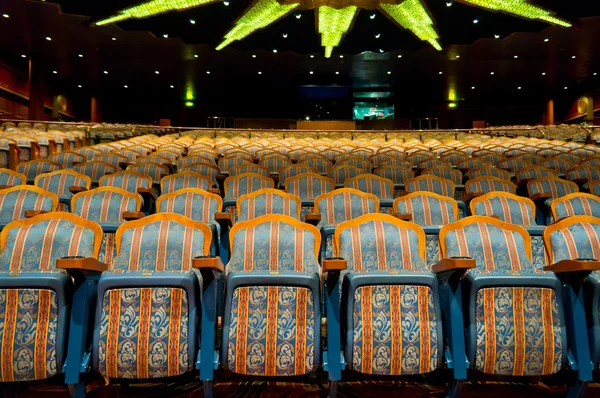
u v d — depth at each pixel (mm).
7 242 1588
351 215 2492
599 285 1396
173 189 3221
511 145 6637
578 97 16125
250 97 16969
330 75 14469
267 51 12125
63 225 1645
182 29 11070
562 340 1396
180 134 9422
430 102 17062
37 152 5805
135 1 9242
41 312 1324
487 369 1403
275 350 1359
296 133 9656
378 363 1376
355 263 1628
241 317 1368
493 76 14148
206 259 1320
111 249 2031
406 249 1649
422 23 9781
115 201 2555
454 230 1725
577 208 2408
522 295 1408
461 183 3922
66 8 9461
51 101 14781
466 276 1444
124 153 5328
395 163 4648
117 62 12773
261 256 1594
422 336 1378
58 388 1505
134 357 1328
